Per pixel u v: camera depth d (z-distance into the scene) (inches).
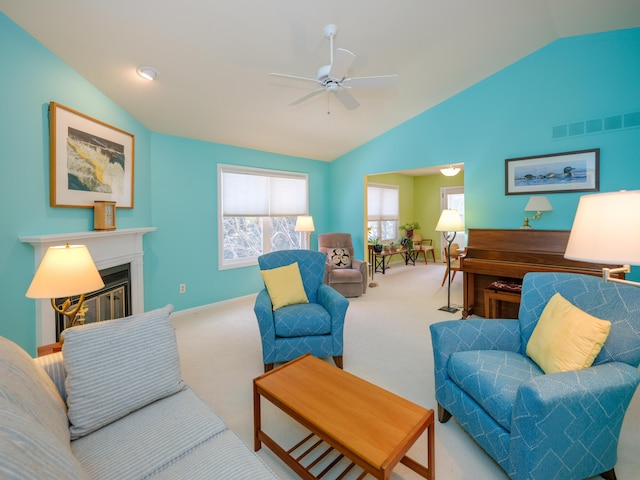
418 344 117.8
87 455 43.4
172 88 115.2
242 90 123.7
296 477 58.9
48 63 87.2
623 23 119.3
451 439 67.7
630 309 57.2
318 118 162.4
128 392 51.8
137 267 128.8
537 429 46.8
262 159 193.6
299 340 96.3
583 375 50.4
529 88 143.9
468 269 140.5
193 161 161.6
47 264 64.2
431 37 114.0
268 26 91.0
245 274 187.3
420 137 180.9
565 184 136.4
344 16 93.1
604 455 52.6
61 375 52.7
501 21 112.8
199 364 103.0
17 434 28.6
